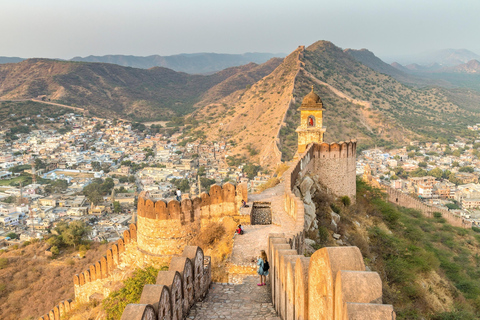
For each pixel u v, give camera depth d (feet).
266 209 75.87
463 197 427.33
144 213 67.05
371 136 647.15
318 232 83.97
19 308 137.08
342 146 110.42
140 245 68.85
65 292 140.77
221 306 39.01
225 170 506.48
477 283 111.65
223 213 68.03
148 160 608.19
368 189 142.51
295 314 28.35
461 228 165.89
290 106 624.18
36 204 391.24
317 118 122.11
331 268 21.06
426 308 84.53
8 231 311.47
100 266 81.56
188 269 37.73
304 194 88.53
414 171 513.04
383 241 104.99
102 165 568.82
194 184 437.17
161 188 428.56
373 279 19.25
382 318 17.35
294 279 28.50
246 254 51.19
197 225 67.00
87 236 250.16
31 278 155.02
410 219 158.92
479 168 549.95
